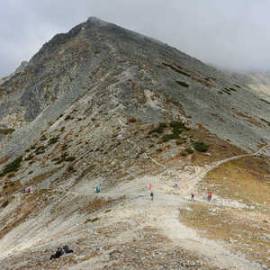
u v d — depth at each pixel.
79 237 45.50
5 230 77.31
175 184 68.00
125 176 78.88
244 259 33.06
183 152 84.75
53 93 170.38
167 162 81.12
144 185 70.25
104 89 130.38
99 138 101.88
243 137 112.88
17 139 130.38
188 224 45.22
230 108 146.00
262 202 61.22
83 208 68.88
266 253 34.94
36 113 169.38
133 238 40.00
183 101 127.19
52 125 123.88
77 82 158.50
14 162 109.38
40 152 108.69
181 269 29.56
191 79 162.62
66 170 92.50
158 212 52.41
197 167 77.00
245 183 70.88
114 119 108.19
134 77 134.62
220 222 46.91
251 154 95.00
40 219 74.19
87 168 89.44
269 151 107.38
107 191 73.00
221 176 72.75
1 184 98.25
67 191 81.25
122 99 119.69
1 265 41.84
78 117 120.31
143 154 86.69
